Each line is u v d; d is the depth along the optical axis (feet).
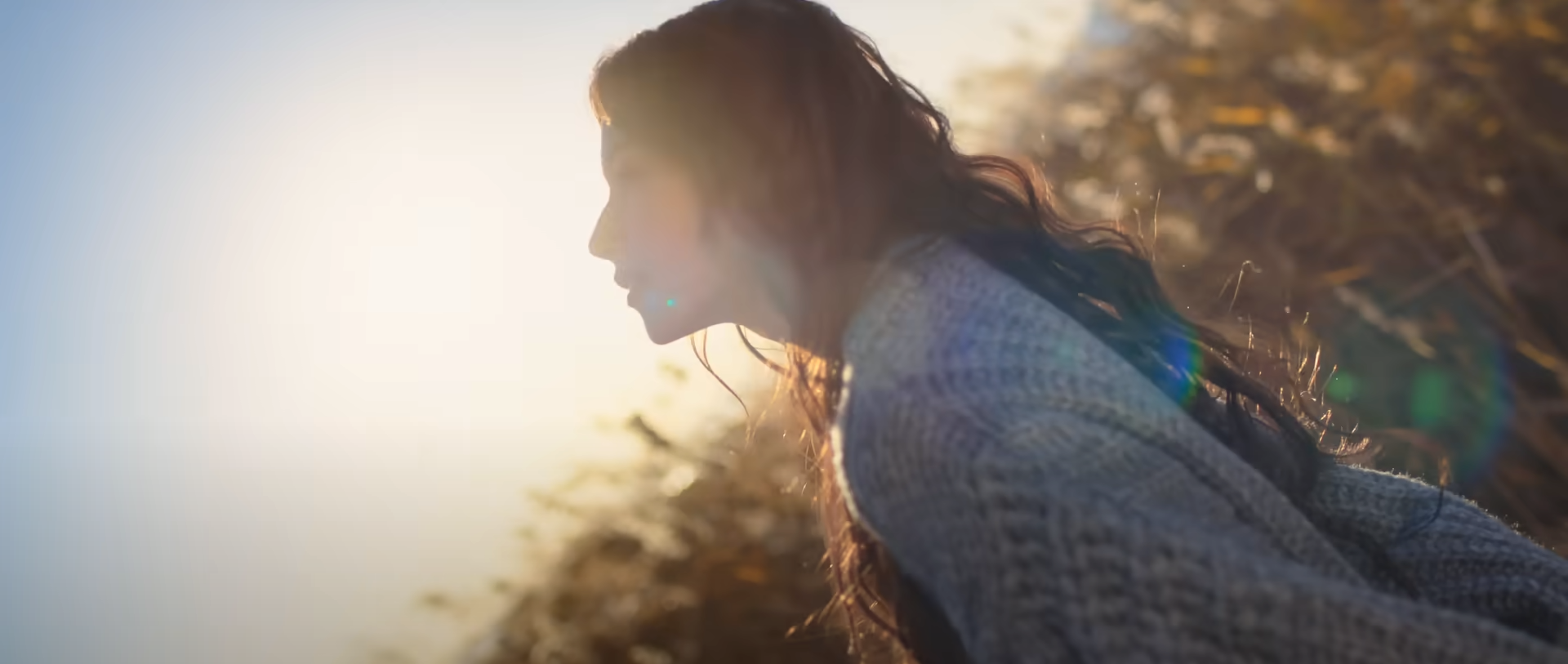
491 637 10.56
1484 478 9.02
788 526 10.05
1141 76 14.38
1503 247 10.18
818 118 3.08
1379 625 2.22
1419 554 3.29
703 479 10.59
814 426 3.38
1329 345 9.93
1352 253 10.55
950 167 3.24
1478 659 2.26
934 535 2.44
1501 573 3.22
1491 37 11.59
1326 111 12.50
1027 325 2.60
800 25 3.17
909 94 3.31
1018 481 2.28
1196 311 4.06
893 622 3.47
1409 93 11.66
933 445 2.41
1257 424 3.45
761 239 3.12
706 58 3.14
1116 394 2.50
